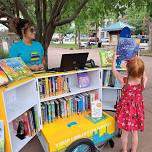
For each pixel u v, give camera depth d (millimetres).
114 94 3973
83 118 3375
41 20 5137
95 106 3385
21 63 2859
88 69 3393
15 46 3346
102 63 3574
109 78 3689
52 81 3176
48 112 3221
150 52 16484
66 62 3141
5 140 2449
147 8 5324
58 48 26203
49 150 2762
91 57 14359
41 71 3236
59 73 3113
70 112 3463
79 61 3283
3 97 2332
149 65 10773
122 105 2977
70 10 5777
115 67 3359
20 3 4895
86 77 3631
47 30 5152
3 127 2404
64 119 3359
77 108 3520
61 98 3410
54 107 3279
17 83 2562
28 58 3396
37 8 5043
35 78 2908
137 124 2951
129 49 3438
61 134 2930
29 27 3348
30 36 3375
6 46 10141
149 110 4797
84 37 42062
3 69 2508
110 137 3332
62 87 3307
